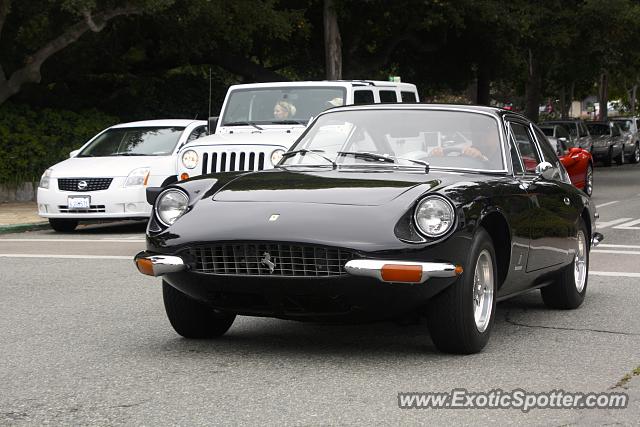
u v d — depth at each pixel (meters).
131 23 33.00
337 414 6.59
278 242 7.86
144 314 10.56
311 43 41.56
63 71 33.22
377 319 8.10
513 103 83.88
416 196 8.08
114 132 22.05
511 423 6.39
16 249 17.38
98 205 20.19
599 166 54.44
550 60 49.34
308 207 8.12
